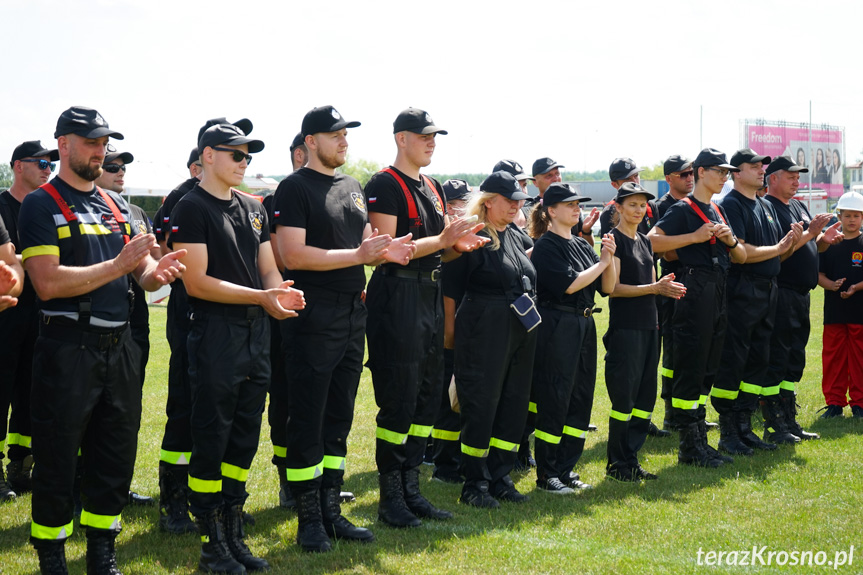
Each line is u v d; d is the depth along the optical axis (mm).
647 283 6562
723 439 7527
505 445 5988
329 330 4902
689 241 6812
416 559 4742
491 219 5793
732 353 7402
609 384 6543
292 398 4934
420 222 5461
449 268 5895
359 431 8227
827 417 8820
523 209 8422
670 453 7449
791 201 8766
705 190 7027
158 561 4758
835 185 64250
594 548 4965
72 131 4152
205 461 4512
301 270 4922
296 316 4543
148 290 4160
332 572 4551
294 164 6137
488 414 5781
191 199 4543
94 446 4305
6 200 6004
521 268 5828
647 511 5715
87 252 4180
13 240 5973
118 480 4344
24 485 6203
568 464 6402
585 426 6438
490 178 5754
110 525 4367
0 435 6055
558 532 5254
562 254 6180
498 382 5777
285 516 5602
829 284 8750
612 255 6125
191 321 4617
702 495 6117
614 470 6602
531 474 6832
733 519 5539
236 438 4648
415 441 5531
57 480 4133
